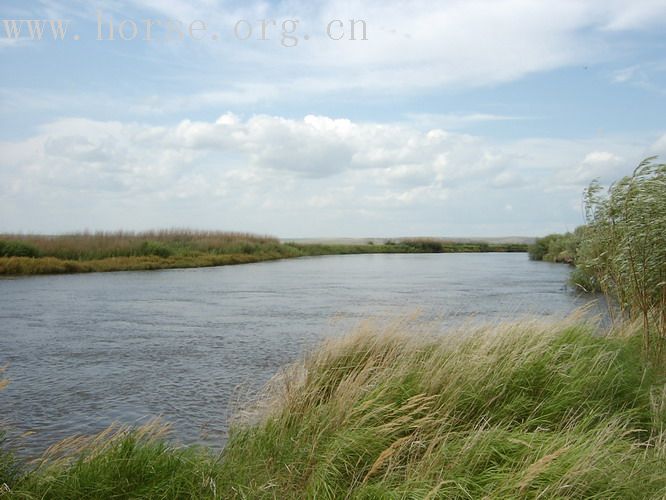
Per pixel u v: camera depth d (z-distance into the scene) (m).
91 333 15.02
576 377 6.51
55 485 4.46
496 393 6.07
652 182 9.05
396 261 61.16
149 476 4.59
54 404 8.71
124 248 46.09
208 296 24.02
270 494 4.47
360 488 4.36
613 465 4.48
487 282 31.17
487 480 4.41
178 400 8.89
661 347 8.48
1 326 16.00
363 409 5.45
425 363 6.49
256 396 8.43
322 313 18.77
